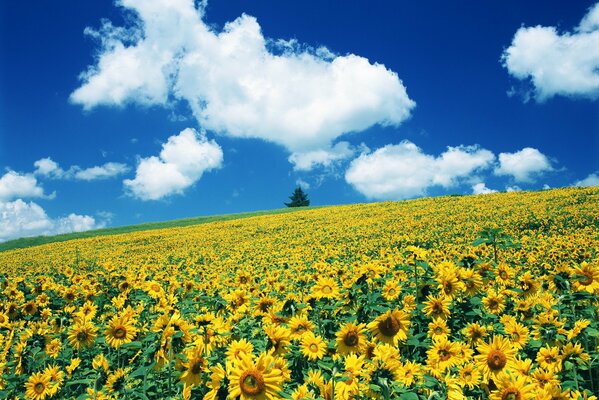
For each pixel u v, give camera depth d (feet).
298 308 17.62
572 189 129.39
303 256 66.64
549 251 45.60
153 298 26.73
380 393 11.04
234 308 21.99
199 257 90.38
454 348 14.19
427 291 19.53
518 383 10.19
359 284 20.21
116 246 139.54
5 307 26.37
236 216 237.04
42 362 18.39
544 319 16.28
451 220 101.65
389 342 14.32
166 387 15.44
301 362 15.60
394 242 79.61
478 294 20.04
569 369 13.43
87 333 19.12
